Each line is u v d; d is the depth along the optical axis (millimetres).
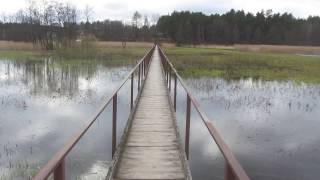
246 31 106438
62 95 18625
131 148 6133
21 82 23172
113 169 5047
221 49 75250
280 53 65125
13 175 8312
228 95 19484
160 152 5945
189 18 110688
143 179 4895
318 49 80812
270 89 21922
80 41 54938
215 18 112375
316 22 112562
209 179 8320
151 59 27625
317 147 10773
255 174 8820
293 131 12508
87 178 8023
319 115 15078
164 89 12859
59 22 59281
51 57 42875
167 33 109250
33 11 60500
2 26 85500
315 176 8727
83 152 9711
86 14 83500
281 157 9914
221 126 12969
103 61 39125
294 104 17281
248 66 35938
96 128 12000
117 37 99625
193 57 45469
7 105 15930
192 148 10320
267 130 12562
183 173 5105
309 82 25328
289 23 110375
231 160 2572
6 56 43000
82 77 26047
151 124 7738
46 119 13469
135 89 20594
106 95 18719
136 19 109875
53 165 2457
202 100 17891
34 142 10789
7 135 11445
